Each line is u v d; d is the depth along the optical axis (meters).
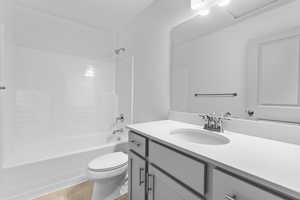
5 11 1.59
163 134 1.03
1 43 1.54
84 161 1.83
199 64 1.36
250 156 0.67
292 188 0.44
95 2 1.82
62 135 2.16
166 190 0.90
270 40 0.95
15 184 1.43
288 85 0.88
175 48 1.58
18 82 1.82
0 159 1.42
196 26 1.38
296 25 0.85
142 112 2.06
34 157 1.67
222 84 1.19
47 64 2.04
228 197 0.59
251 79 1.03
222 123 1.18
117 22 2.32
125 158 1.55
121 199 1.55
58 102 2.13
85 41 2.36
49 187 1.60
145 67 1.99
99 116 2.51
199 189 0.72
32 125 1.92
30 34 1.89
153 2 1.82
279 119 0.92
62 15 2.09
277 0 0.92
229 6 1.15
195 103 1.40
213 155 0.67
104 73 2.57
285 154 0.69
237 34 1.10
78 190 1.66
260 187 0.52
